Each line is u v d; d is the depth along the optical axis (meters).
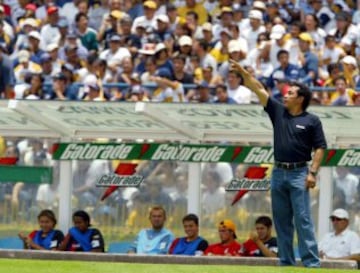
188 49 64.00
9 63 64.50
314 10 68.12
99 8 69.81
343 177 45.47
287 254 37.66
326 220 45.34
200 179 46.00
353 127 45.16
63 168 46.38
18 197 46.81
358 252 43.78
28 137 46.50
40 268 34.97
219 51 64.00
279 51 62.53
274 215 37.62
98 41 67.38
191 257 38.97
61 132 45.84
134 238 46.50
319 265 37.16
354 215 45.47
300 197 36.91
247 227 45.94
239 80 59.62
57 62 65.06
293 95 36.81
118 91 62.06
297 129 36.78
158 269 35.00
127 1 69.44
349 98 59.78
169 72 62.22
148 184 46.50
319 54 64.44
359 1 69.25
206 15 69.00
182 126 45.22
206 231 46.12
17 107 44.12
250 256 42.72
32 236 45.66
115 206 46.62
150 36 65.75
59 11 69.75
